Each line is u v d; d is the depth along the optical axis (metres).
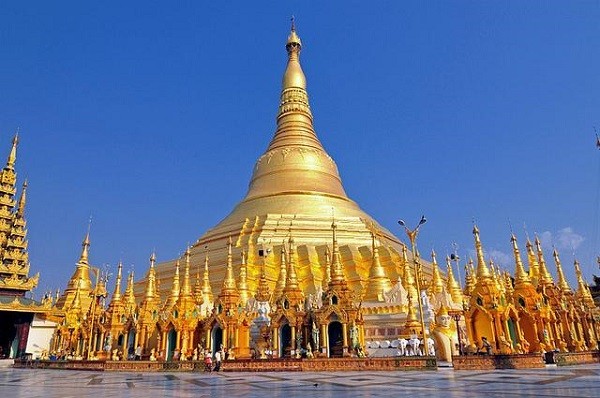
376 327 52.88
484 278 44.47
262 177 88.38
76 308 70.38
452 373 32.66
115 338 56.56
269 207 80.69
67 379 33.72
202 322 52.28
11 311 68.38
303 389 22.55
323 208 80.38
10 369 52.78
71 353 62.34
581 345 55.56
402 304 53.81
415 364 36.66
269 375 34.47
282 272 60.97
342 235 74.62
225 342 48.72
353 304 46.50
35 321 71.50
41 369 52.41
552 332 49.50
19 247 78.38
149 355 52.84
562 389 20.23
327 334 44.66
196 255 78.50
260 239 72.88
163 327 52.31
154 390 23.38
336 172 91.56
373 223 83.12
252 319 53.41
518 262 50.41
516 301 47.81
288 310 47.19
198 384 27.05
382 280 60.91
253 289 65.69
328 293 46.88
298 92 97.94
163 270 80.19
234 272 66.44
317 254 69.81
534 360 37.84
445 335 47.44
